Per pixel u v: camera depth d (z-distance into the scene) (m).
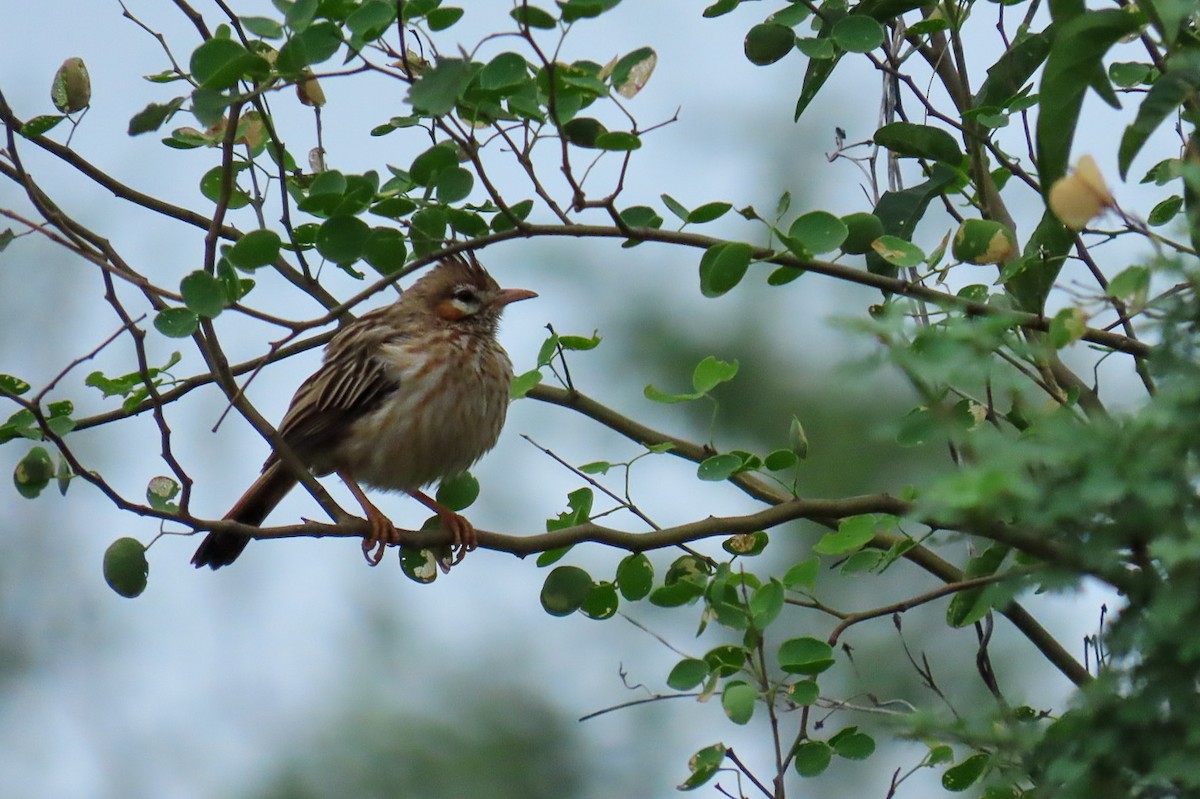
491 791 17.59
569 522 10.69
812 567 9.61
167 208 11.63
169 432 9.55
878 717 10.88
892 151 11.01
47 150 11.27
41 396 9.26
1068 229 9.41
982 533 7.57
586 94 8.78
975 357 6.81
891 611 9.34
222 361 9.86
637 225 9.39
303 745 18.38
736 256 9.10
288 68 8.80
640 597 10.41
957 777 9.36
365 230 9.39
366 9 8.70
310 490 10.45
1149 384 9.21
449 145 9.33
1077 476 6.48
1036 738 7.36
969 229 9.43
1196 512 6.51
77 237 9.79
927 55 11.20
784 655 9.16
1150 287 7.19
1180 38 8.45
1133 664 6.95
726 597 9.30
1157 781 6.82
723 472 10.18
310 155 11.30
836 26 9.83
